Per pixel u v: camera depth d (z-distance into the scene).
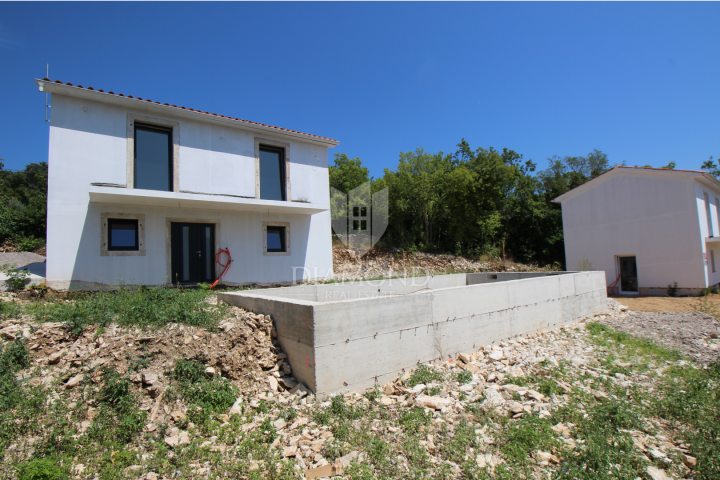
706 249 15.90
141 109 10.41
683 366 6.34
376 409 4.70
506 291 7.95
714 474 3.28
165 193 9.70
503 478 3.24
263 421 4.28
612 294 17.91
